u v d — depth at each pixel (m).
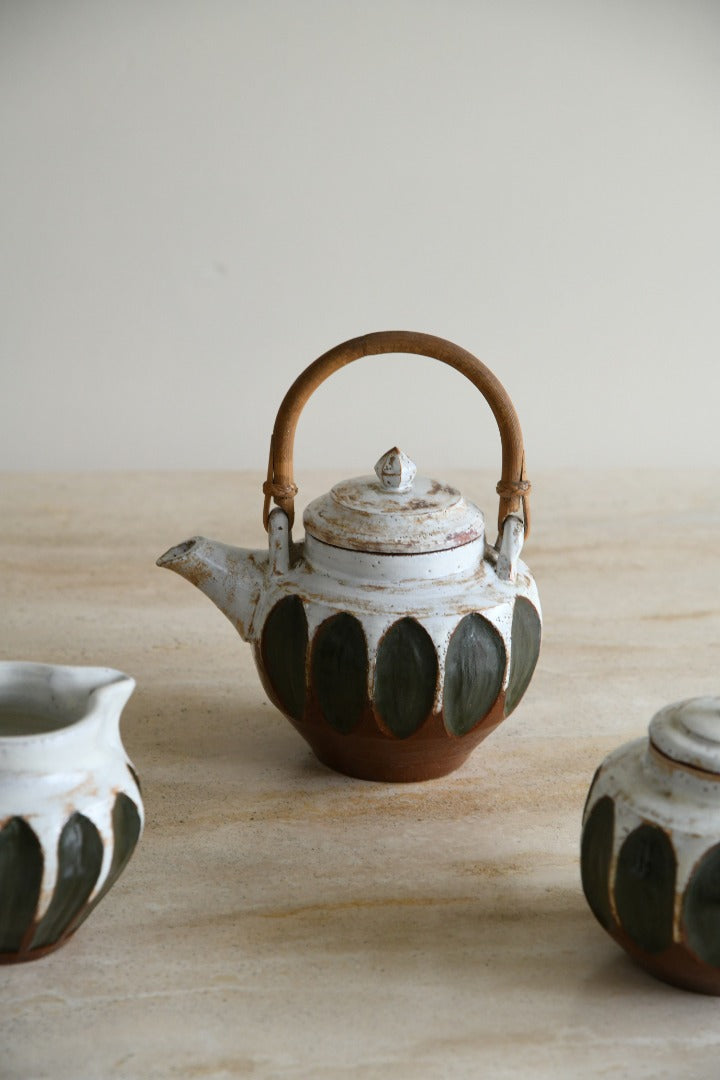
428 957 0.70
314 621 0.79
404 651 0.78
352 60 1.39
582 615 1.06
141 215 1.44
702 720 0.65
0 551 1.15
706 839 0.63
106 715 0.67
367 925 0.72
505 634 0.80
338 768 0.85
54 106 1.39
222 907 0.74
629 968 0.70
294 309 1.49
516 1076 0.64
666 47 1.40
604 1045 0.65
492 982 0.69
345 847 0.79
